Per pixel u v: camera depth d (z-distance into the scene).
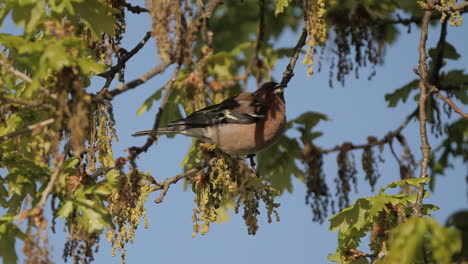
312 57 10.34
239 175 11.20
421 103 12.48
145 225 10.89
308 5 10.44
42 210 8.40
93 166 10.33
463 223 7.49
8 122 10.84
